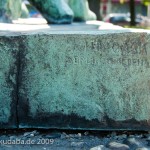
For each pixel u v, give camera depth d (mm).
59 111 1699
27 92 1684
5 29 1853
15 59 1664
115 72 1678
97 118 1704
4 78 1670
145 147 1579
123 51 1668
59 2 2393
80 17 2756
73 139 1668
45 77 1680
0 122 1696
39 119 1700
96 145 1611
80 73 1679
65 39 1658
